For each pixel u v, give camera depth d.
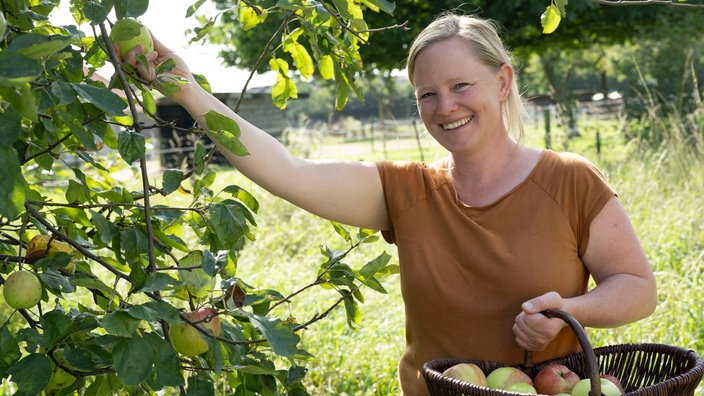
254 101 20.27
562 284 1.95
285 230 7.20
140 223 1.97
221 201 1.92
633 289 1.90
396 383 3.81
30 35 1.34
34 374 1.56
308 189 2.05
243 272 5.76
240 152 1.79
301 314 4.64
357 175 2.12
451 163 2.12
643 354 1.88
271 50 2.23
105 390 1.89
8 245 2.14
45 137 1.90
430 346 2.05
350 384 3.92
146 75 1.76
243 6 2.35
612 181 7.49
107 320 1.45
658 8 14.31
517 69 2.24
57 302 1.87
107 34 1.62
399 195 2.09
